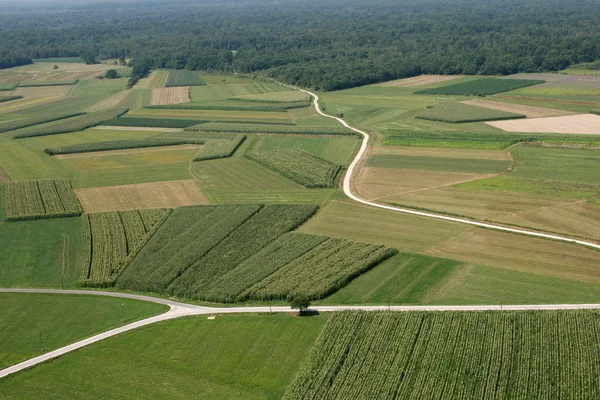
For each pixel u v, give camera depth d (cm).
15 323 11419
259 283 12019
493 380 8875
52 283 12950
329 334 10131
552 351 9388
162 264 13188
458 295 11275
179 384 9412
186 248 13800
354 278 12162
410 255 12962
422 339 9812
